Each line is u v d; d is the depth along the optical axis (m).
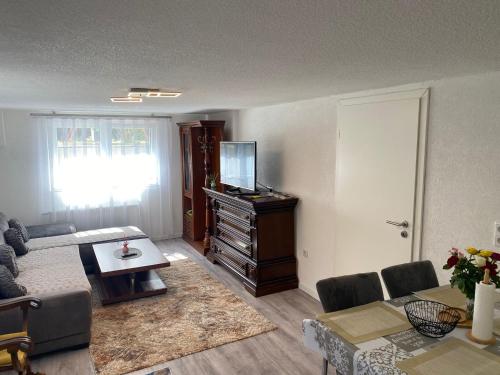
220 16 1.16
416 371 1.41
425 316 1.84
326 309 2.01
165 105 4.56
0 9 1.08
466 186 2.44
